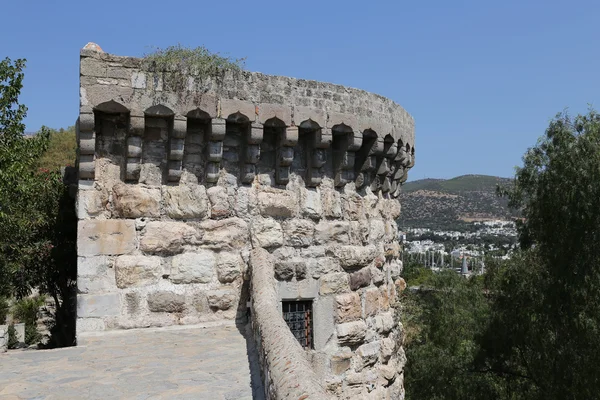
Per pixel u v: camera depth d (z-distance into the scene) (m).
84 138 9.56
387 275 14.10
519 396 25.25
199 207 10.52
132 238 10.04
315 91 11.23
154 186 10.27
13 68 14.23
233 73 10.45
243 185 11.02
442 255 107.19
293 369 5.16
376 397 12.29
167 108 9.86
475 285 40.69
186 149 10.55
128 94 9.62
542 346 21.06
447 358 27.58
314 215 11.65
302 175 11.66
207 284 10.51
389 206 14.27
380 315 12.88
